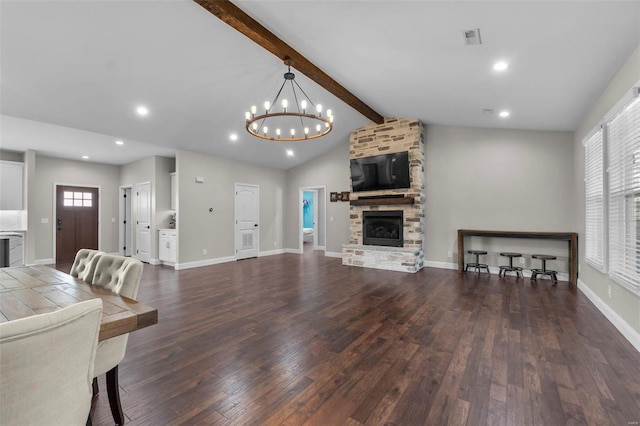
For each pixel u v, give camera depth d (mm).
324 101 5023
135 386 2037
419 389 2000
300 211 8617
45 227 6723
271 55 3602
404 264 5848
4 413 829
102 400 1889
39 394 891
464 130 5988
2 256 5918
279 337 2836
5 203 6133
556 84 3316
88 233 7375
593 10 2047
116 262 2064
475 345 2650
